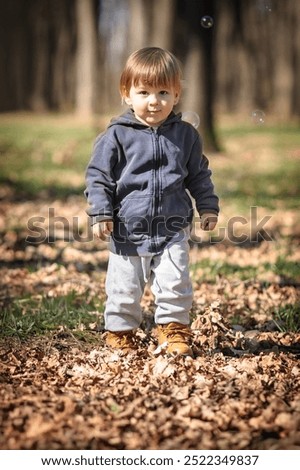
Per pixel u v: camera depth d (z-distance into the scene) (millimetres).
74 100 64938
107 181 6012
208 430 4691
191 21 26312
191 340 6281
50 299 8047
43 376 5613
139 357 6066
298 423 4691
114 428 4648
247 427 4719
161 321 6168
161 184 6023
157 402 5016
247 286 8773
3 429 4613
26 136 36969
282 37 56250
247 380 5520
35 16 61562
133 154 6012
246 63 61344
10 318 7172
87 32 49438
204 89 26703
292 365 6031
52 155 28000
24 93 63844
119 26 62344
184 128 6188
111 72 62969
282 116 56250
